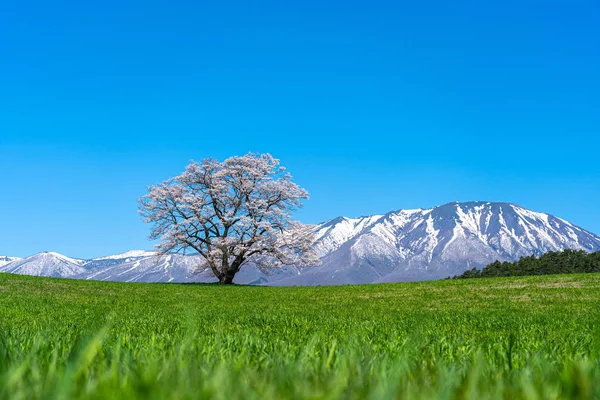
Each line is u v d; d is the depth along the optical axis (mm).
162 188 63188
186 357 2566
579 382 1527
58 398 1391
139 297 32656
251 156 66188
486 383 1827
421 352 3320
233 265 62875
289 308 24531
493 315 18375
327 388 1584
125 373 1916
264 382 1691
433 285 40031
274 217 64625
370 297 32719
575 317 15625
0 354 2396
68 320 14742
